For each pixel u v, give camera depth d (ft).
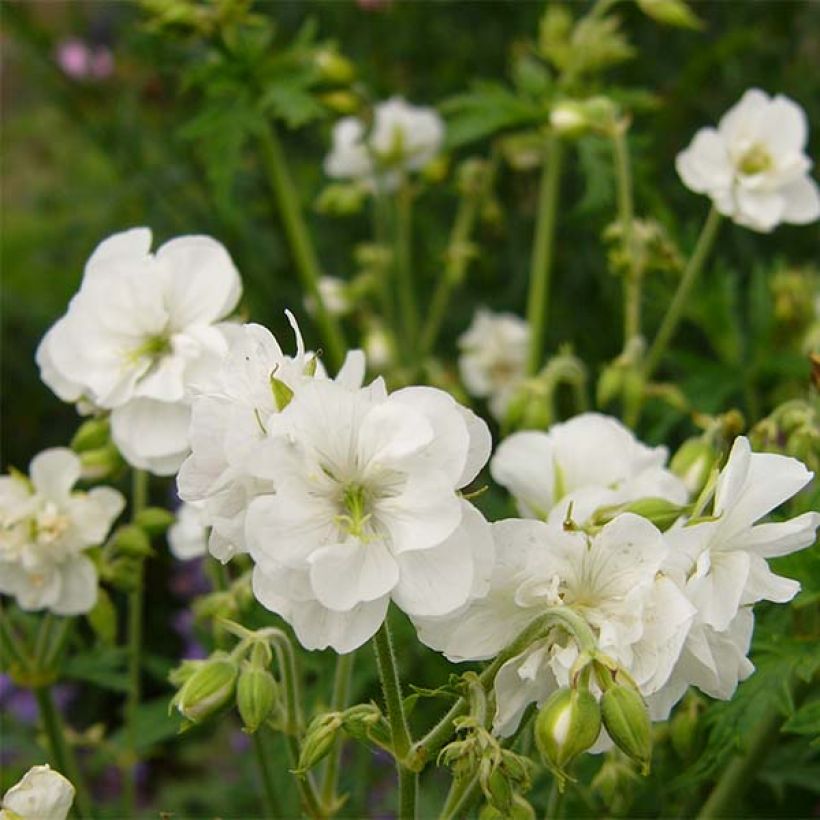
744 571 1.13
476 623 1.13
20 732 1.80
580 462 1.35
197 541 1.57
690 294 1.83
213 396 1.10
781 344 1.87
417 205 2.48
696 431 1.92
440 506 1.07
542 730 1.08
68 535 1.43
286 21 2.59
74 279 2.79
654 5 1.86
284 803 1.59
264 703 1.22
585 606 1.12
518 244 2.47
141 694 2.59
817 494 1.34
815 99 2.39
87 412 1.38
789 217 1.65
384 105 2.15
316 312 1.95
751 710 1.33
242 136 1.81
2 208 3.36
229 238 2.38
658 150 2.32
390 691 1.15
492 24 2.59
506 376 2.13
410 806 1.18
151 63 2.36
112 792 2.39
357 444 1.09
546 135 1.93
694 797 1.48
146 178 2.54
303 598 1.08
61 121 3.04
